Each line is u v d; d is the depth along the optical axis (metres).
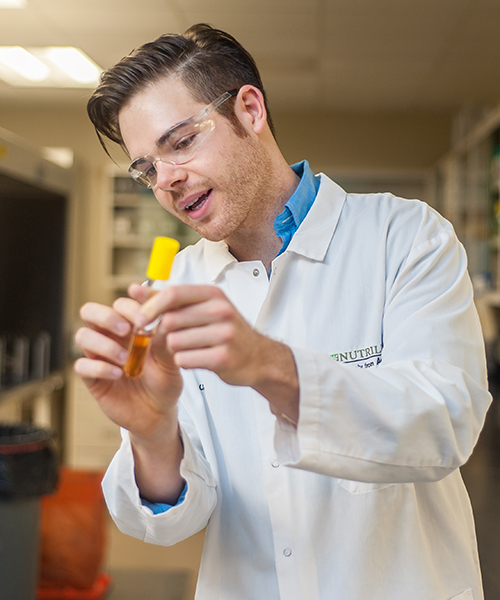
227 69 1.01
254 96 1.04
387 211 1.09
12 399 3.62
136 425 0.82
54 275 4.59
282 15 3.61
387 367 0.77
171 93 0.97
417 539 0.96
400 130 5.64
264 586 1.03
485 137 4.14
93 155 5.57
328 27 3.77
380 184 5.72
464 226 4.63
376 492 0.96
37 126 5.59
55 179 4.15
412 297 0.93
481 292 4.12
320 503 0.98
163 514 0.89
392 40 3.96
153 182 1.02
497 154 4.00
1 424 2.31
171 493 0.93
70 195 4.54
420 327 0.86
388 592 0.94
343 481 0.97
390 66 4.44
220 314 0.58
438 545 0.99
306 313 1.05
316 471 0.69
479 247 4.28
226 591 1.05
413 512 0.96
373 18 3.64
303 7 3.50
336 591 0.95
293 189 1.14
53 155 5.04
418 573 0.94
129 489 0.91
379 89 4.98
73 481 2.62
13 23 3.69
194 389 1.11
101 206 5.57
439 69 4.48
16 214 4.55
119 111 1.01
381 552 0.95
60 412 4.79
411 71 4.54
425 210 1.07
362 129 5.66
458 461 0.75
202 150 0.96
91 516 2.58
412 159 5.63
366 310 1.02
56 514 2.57
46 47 4.03
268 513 1.03
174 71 0.97
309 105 5.46
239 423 1.06
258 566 1.03
